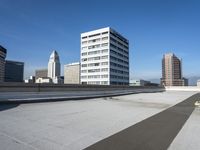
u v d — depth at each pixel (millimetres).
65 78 171000
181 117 10734
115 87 31062
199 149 5621
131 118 9867
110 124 8297
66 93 20234
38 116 9289
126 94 32406
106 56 129750
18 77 147625
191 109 14469
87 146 5508
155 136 6762
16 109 11023
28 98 16078
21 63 150000
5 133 6391
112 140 6129
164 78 149250
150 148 5582
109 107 14039
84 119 9125
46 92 18031
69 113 10578
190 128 8141
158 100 22531
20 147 5223
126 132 7117
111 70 130625
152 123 8844
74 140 5980
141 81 158000
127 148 5496
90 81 135375
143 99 23359
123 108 13789
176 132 7418
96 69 133375
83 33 140750
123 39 147875
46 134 6457
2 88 14438
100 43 132750
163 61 151000
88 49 137875
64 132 6793
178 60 146500
